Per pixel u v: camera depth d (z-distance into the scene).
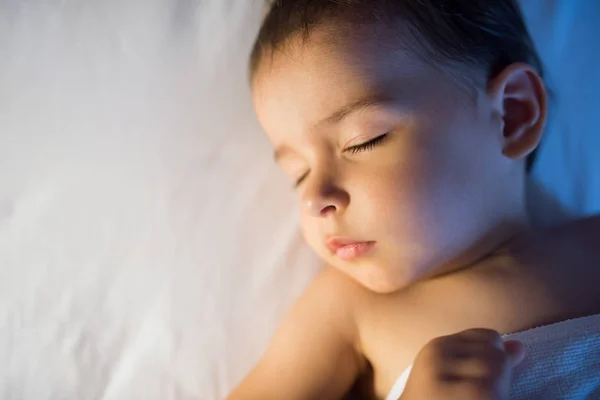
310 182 0.63
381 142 0.62
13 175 0.73
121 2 0.73
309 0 0.64
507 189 0.69
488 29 0.69
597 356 0.57
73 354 0.73
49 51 0.73
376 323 0.70
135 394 0.73
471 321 0.66
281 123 0.65
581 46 0.85
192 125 0.76
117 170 0.75
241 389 0.70
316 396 0.70
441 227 0.63
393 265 0.65
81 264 0.74
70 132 0.74
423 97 0.62
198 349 0.75
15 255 0.73
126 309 0.75
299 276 0.78
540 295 0.66
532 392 0.56
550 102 0.85
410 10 0.64
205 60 0.75
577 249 0.70
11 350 0.72
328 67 0.62
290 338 0.72
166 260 0.76
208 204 0.77
